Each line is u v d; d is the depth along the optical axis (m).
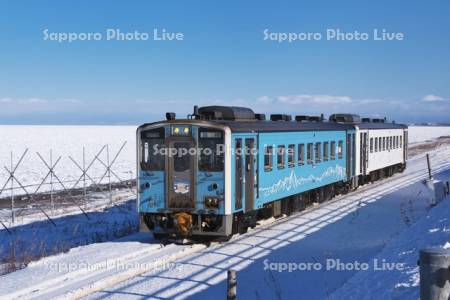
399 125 36.66
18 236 17.50
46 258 12.35
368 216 18.88
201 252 13.42
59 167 46.84
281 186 17.73
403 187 28.22
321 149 21.81
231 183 14.28
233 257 12.75
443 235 11.18
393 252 11.75
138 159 14.86
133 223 18.94
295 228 16.66
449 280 5.43
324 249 13.66
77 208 24.20
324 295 9.91
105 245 13.91
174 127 14.50
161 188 14.64
